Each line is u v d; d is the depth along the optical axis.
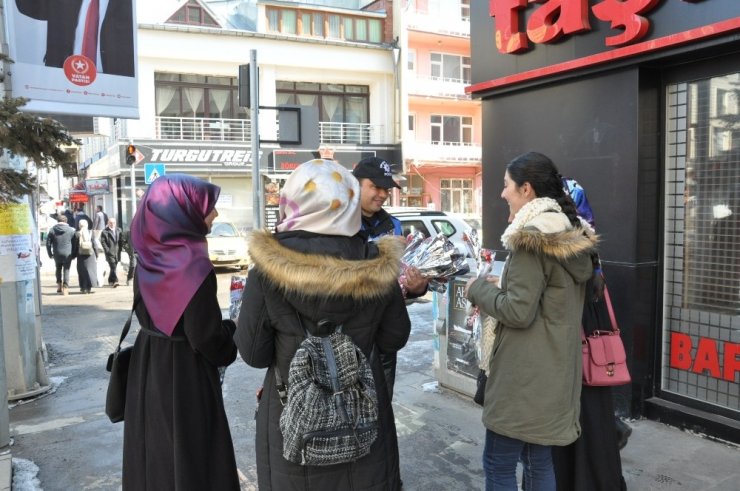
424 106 26.11
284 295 1.85
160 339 2.42
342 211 1.93
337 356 1.83
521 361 2.28
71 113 5.49
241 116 21.69
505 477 2.42
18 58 5.11
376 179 3.08
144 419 2.44
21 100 3.54
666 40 3.46
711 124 3.65
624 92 3.83
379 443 1.97
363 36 23.94
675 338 3.93
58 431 4.17
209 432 2.45
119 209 21.86
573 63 3.99
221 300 10.21
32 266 5.02
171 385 2.39
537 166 2.35
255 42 21.31
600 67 3.91
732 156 3.56
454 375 4.60
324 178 1.92
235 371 5.50
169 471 2.40
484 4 4.78
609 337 2.60
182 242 2.37
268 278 1.84
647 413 3.97
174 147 20.14
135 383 2.49
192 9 23.33
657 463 3.35
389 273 1.91
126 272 15.20
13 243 4.84
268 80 21.70
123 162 19.83
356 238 2.01
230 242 14.75
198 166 20.50
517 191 2.39
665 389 3.99
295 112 7.70
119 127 20.03
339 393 1.79
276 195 20.92
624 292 3.89
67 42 5.40
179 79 20.88
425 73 25.81
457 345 4.56
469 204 28.27
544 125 4.39
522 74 4.39
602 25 3.89
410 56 25.47
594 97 4.02
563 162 4.27
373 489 1.92
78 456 3.75
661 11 3.56
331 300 1.85
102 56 5.63
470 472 3.36
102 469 3.57
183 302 2.29
